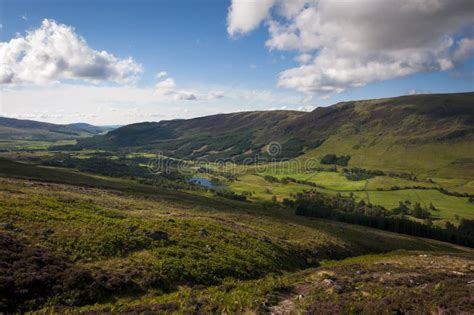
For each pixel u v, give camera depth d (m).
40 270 21.28
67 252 25.47
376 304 17.31
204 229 41.38
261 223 63.84
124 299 21.64
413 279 25.61
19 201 36.41
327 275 27.91
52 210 35.34
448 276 27.14
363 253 58.62
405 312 16.17
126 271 24.77
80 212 37.25
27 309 18.00
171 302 19.98
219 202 114.62
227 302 19.97
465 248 103.44
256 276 31.61
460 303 17.11
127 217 40.78
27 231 27.28
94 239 28.47
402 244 80.19
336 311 17.09
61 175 107.31
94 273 23.09
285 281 26.88
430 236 120.88
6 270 20.11
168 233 35.91
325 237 59.72
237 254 34.97
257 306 19.23
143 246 30.42
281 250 42.47
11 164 111.38
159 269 26.36
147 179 192.50
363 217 132.62
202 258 31.02
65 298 19.78
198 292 23.36
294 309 19.06
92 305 19.98
